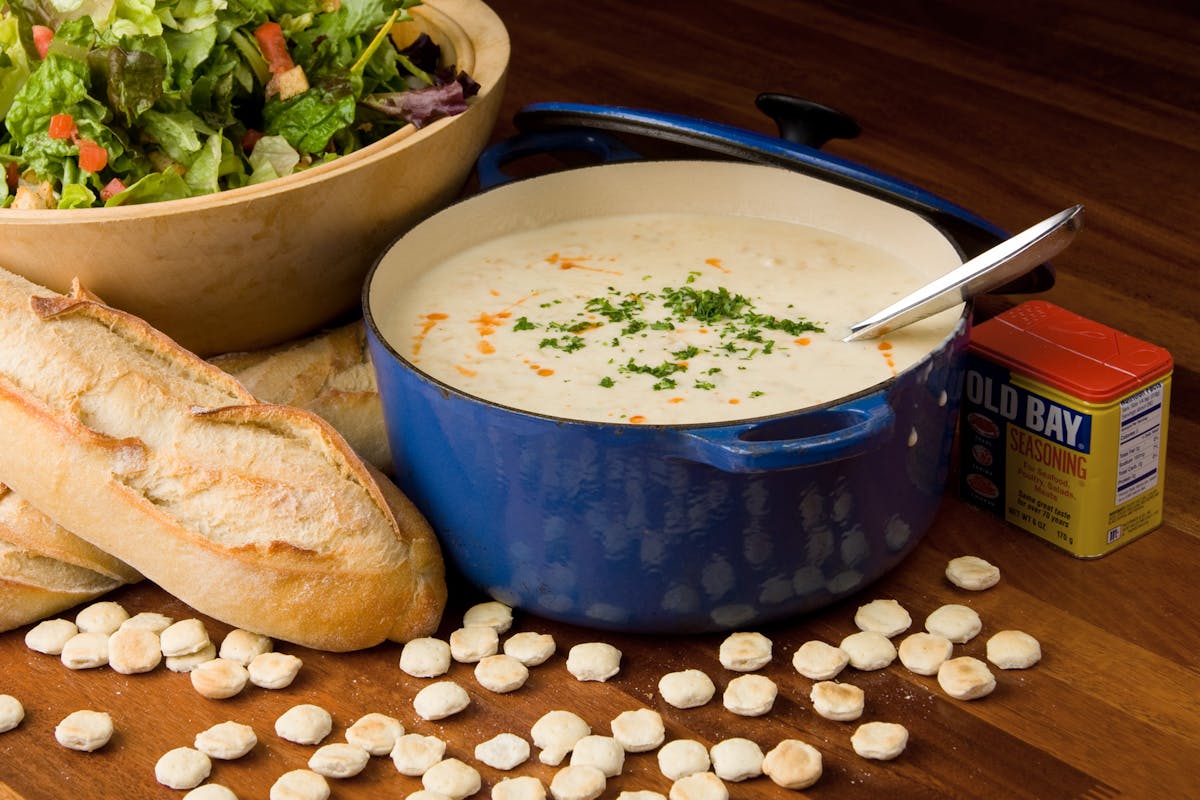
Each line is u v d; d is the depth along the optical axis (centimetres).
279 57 157
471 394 142
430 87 157
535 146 159
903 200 150
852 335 146
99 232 145
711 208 158
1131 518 148
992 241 151
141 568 143
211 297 150
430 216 152
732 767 136
